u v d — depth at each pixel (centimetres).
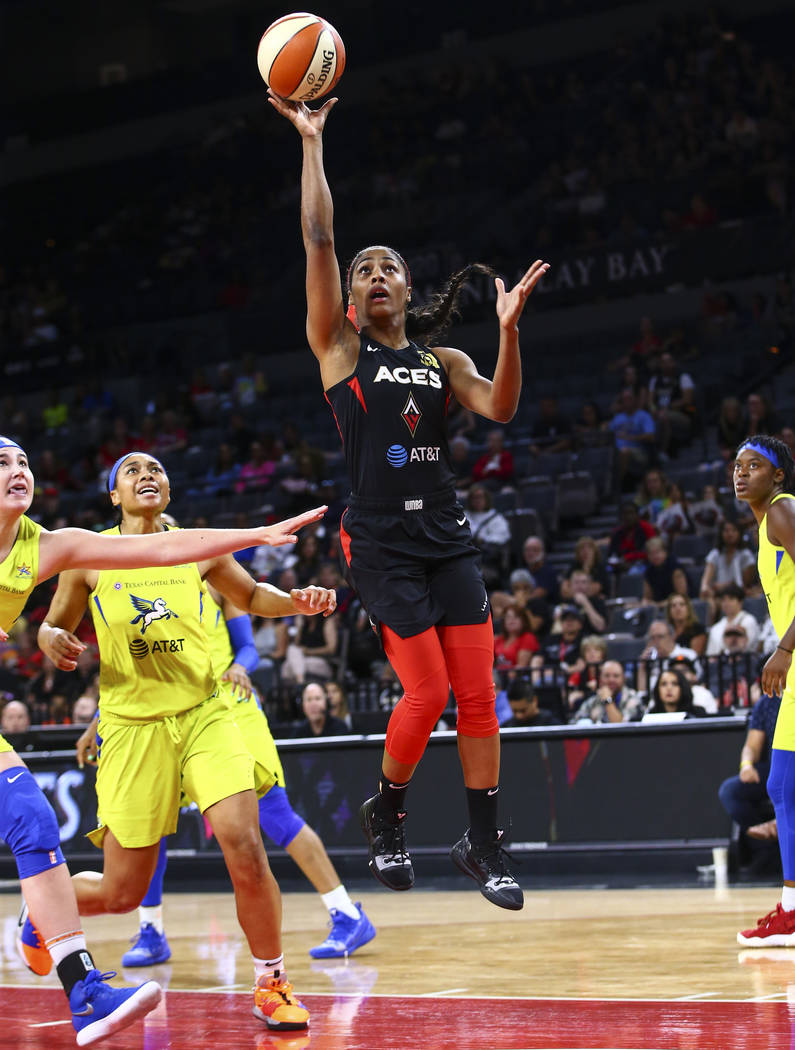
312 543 2606
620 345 3419
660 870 1550
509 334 712
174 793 847
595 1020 719
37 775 1814
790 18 3969
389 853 765
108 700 853
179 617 843
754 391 2861
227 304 4231
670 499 2500
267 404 3647
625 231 3522
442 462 739
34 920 695
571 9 4434
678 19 4069
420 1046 677
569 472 2809
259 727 1027
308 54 724
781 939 966
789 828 976
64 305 4644
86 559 721
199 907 1493
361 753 1700
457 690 735
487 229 3872
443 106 4444
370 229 4156
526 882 1566
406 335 814
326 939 1089
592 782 1606
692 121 3731
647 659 1795
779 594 998
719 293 3200
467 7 4684
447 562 731
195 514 3136
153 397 4025
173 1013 824
